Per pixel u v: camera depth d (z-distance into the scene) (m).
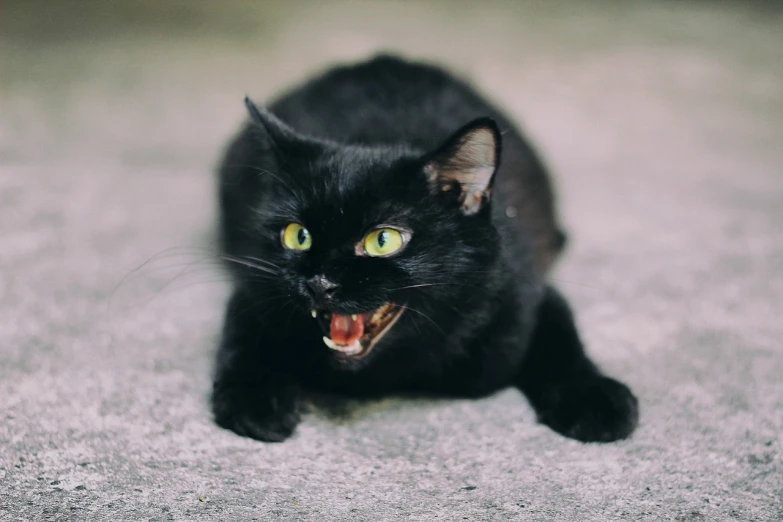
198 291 0.90
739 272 0.95
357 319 0.74
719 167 1.24
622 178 1.19
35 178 1.10
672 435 0.74
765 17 2.27
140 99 1.49
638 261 0.97
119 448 0.72
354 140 0.83
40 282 0.90
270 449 0.73
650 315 0.88
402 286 0.73
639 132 1.41
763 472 0.71
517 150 0.88
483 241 0.75
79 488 0.69
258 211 0.78
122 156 1.20
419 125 0.85
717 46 1.99
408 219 0.73
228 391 0.75
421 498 0.69
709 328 0.86
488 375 0.77
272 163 0.78
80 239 0.97
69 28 1.98
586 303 0.89
